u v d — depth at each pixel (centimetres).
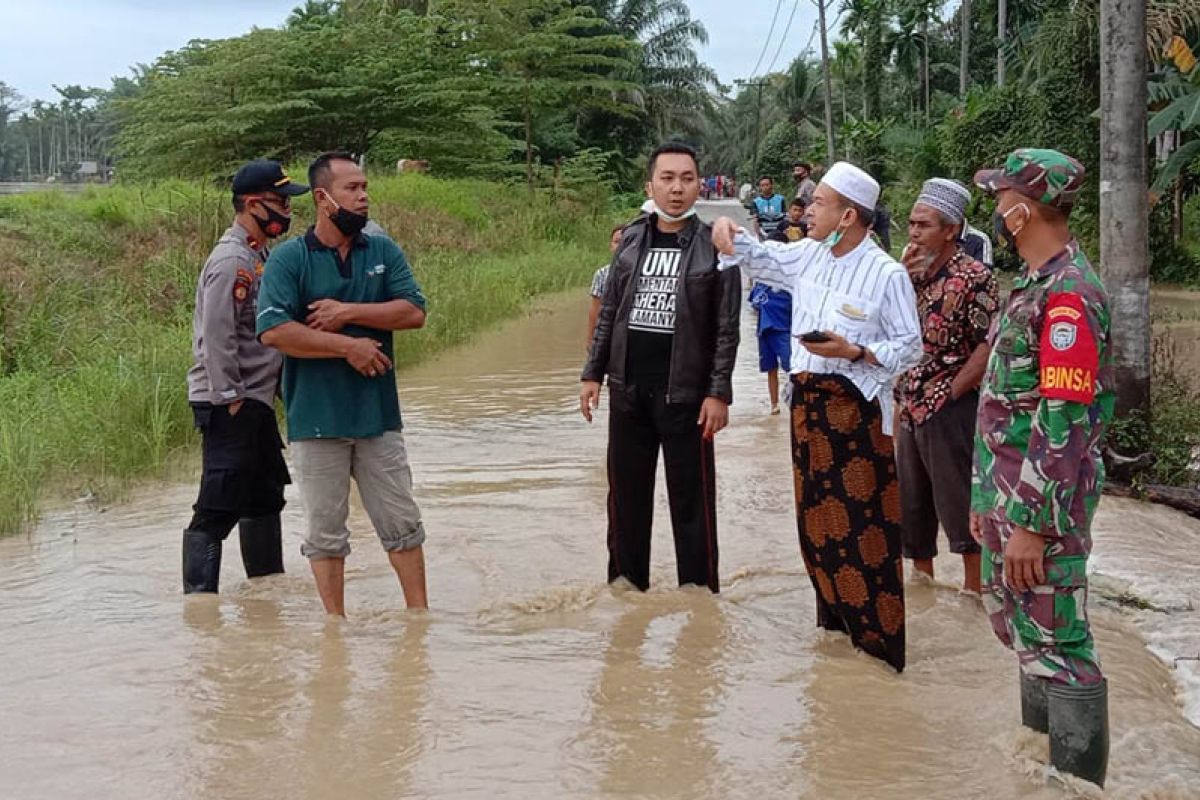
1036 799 341
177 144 3103
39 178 10069
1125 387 768
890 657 445
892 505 448
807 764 362
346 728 383
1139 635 496
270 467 553
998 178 348
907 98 5475
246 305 528
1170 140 2423
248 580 567
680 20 5319
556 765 358
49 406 862
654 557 601
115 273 1385
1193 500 726
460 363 1307
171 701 404
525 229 2761
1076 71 2059
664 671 436
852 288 449
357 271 490
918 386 531
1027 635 349
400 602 533
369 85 3128
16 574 575
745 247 466
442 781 347
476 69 3378
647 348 515
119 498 733
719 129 6375
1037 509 333
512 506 705
